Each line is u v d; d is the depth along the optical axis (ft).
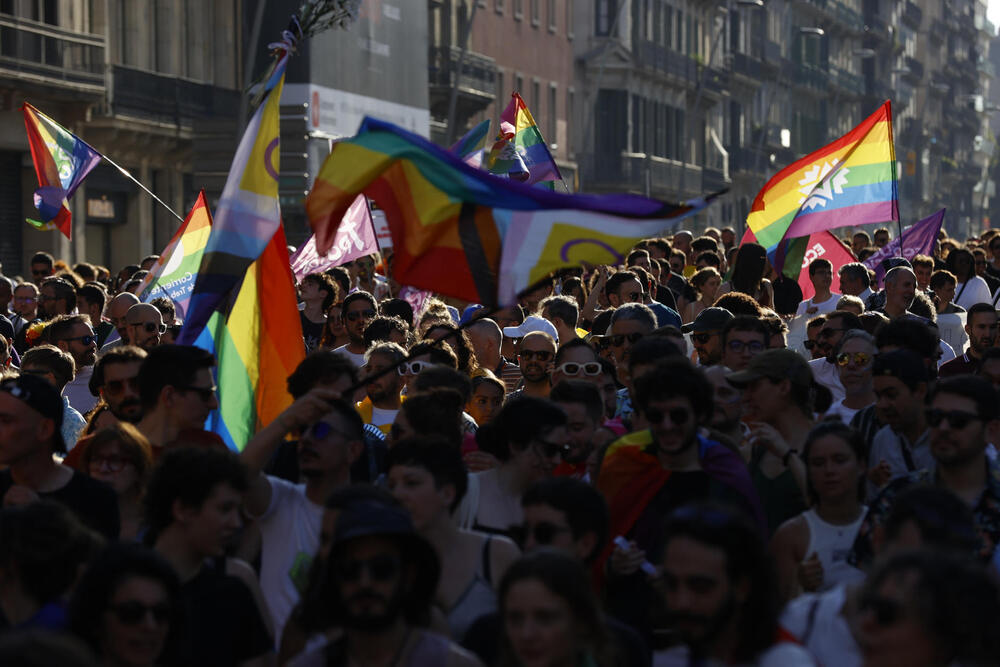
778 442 54.13
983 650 29.60
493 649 41.65
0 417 48.55
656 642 47.34
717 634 34.73
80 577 37.40
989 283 144.97
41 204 145.69
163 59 298.56
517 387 89.15
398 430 56.13
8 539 38.42
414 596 37.63
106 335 110.52
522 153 135.95
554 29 465.88
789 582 50.42
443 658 37.50
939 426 49.39
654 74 522.06
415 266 54.13
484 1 408.67
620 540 48.24
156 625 35.60
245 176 64.34
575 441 56.75
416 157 54.65
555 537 43.04
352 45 202.90
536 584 34.17
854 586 37.70
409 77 229.25
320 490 49.21
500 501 50.37
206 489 41.22
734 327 67.67
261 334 64.28
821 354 85.30
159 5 296.71
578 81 492.54
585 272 139.33
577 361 69.00
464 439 59.21
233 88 323.57
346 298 90.38
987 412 49.29
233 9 322.96
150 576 35.76
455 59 378.32
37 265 150.20
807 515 50.83
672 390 49.44
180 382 53.52
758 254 112.37
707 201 53.01
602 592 49.34
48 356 74.18
